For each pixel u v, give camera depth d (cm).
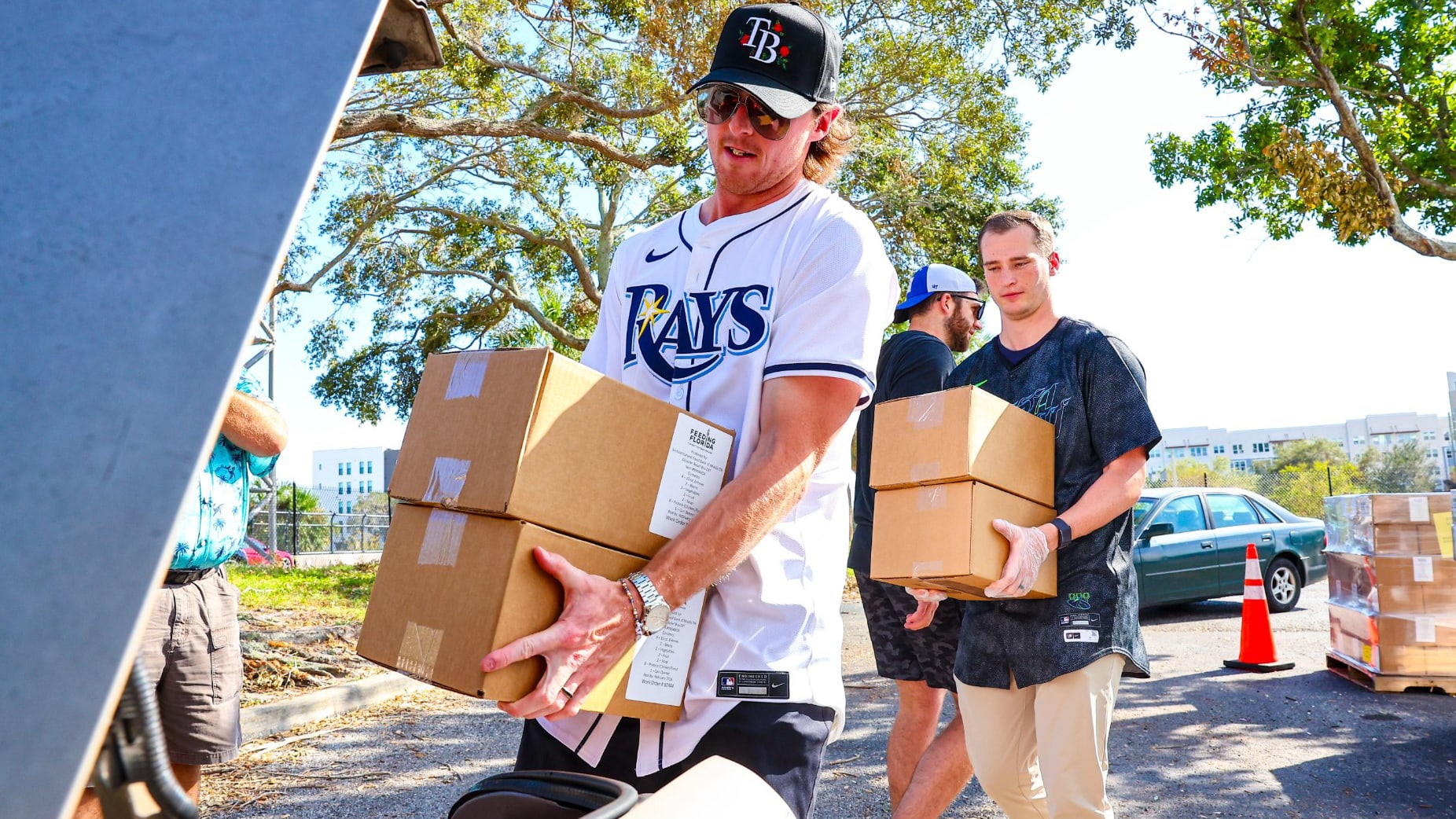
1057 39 1508
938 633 354
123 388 53
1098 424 290
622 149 1639
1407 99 1420
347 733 564
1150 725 574
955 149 1820
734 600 175
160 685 281
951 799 329
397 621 156
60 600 49
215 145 60
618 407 157
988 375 323
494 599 143
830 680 181
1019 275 310
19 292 54
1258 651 755
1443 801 431
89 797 157
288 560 2611
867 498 375
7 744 46
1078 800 276
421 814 417
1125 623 280
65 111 59
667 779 170
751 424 176
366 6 66
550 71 1514
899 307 404
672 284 195
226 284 56
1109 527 284
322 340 2259
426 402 165
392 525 165
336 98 62
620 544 156
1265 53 1397
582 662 148
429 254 2275
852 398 173
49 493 51
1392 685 653
